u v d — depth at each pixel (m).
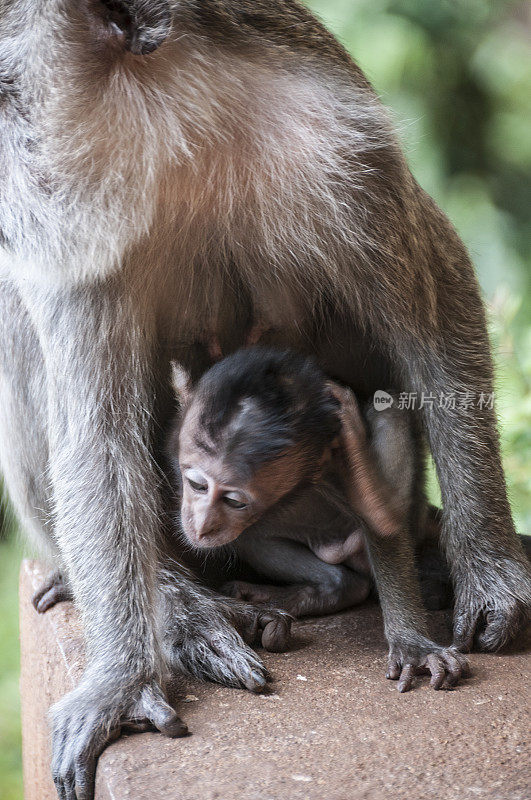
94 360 7.28
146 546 7.28
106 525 7.22
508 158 23.50
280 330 8.20
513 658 7.39
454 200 21.88
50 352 7.41
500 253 20.94
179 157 7.09
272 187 7.43
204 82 6.98
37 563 9.66
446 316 7.84
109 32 6.77
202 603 7.59
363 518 7.21
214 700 6.82
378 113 7.55
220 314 8.12
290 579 8.26
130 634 6.98
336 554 8.05
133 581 7.15
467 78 22.95
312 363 7.46
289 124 7.25
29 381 8.77
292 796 5.70
